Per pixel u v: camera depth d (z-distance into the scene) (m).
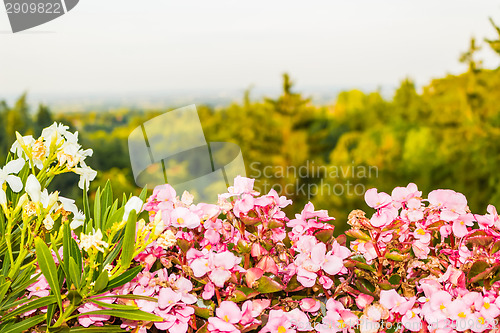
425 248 1.07
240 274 1.03
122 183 9.20
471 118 8.63
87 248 0.87
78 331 0.94
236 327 0.97
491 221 1.06
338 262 1.01
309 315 1.06
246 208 1.03
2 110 9.80
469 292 1.01
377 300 1.03
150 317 0.91
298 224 1.08
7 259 1.02
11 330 0.92
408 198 1.09
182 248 1.00
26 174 1.04
